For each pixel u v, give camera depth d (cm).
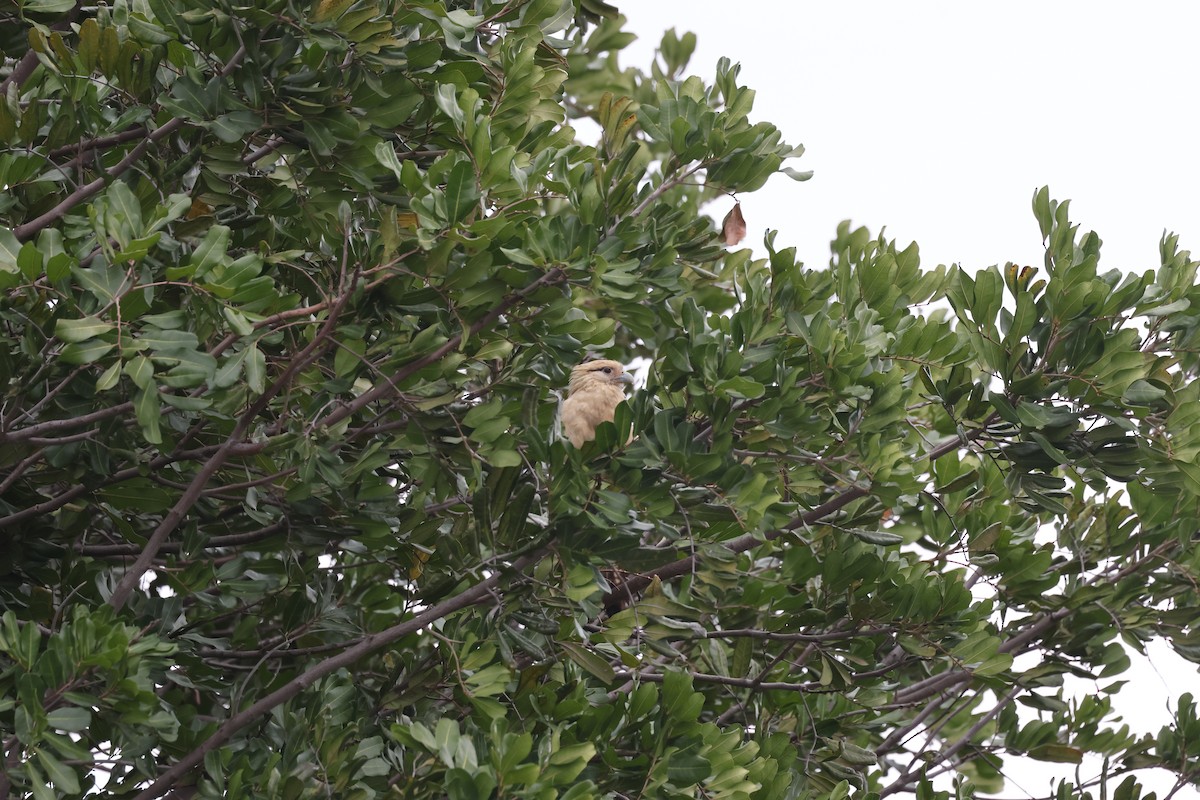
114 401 1137
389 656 1309
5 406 1091
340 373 1141
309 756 1149
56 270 965
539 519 1205
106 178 1195
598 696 1284
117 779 1147
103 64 1222
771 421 1252
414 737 974
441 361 1148
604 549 1127
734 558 1201
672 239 1276
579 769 1016
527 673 1220
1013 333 1263
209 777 1165
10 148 1214
